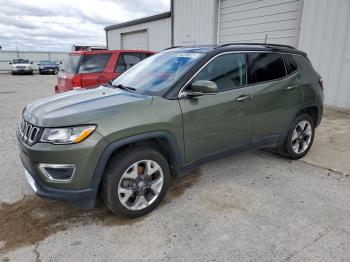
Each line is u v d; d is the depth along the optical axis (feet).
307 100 14.30
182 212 10.12
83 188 8.64
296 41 26.73
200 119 10.47
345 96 24.47
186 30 39.29
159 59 12.66
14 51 120.16
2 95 41.78
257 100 12.14
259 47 12.80
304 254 8.05
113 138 8.64
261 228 9.20
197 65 10.68
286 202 10.75
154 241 8.64
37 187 8.87
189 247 8.37
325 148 16.33
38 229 9.24
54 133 8.38
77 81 21.85
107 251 8.24
